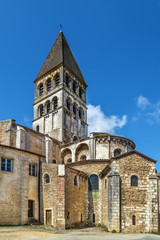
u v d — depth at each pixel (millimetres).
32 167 34031
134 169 30469
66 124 53000
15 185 31094
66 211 30375
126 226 28125
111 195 29078
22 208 30875
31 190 32844
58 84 56500
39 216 32562
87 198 36969
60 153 47688
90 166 38469
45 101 57250
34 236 22141
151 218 28766
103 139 43000
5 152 31109
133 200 29266
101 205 35625
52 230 27734
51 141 44844
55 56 60812
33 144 41656
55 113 53875
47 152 43469
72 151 45938
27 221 30969
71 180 33031
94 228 31859
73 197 32844
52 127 53406
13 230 25031
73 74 60625
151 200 29406
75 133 55312
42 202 32844
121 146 43125
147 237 23750
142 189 29875
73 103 57750
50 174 33312
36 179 34000
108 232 27531
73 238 21688
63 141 50344
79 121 57844
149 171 30703
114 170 30031
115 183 29188
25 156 33438
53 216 31016
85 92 64750
